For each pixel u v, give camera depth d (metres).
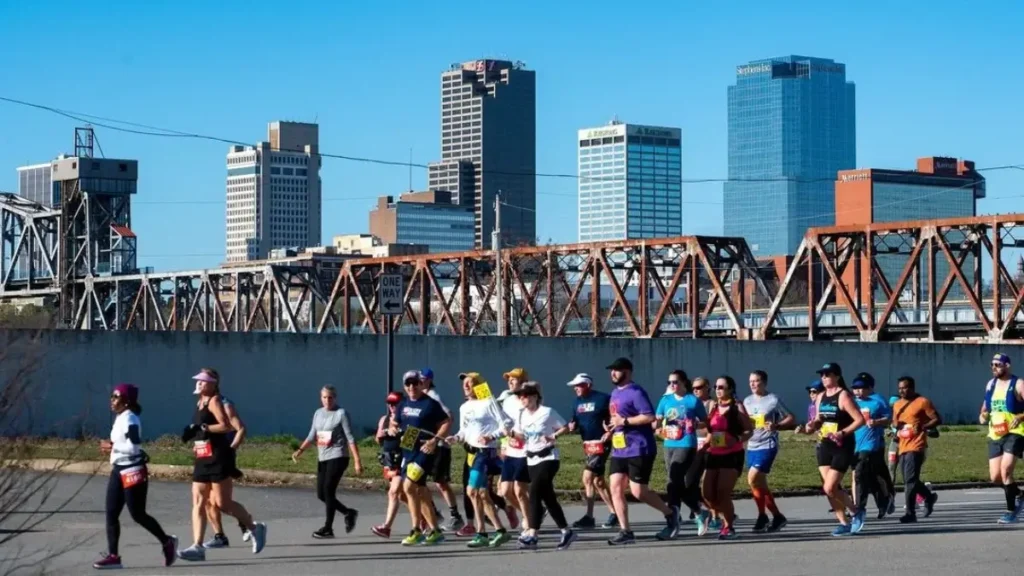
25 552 20.97
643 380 55.22
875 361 61.59
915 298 83.94
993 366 25.11
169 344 44.41
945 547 21.80
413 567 19.72
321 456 23.14
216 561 20.38
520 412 21.92
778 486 30.83
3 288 117.38
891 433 27.69
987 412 25.20
